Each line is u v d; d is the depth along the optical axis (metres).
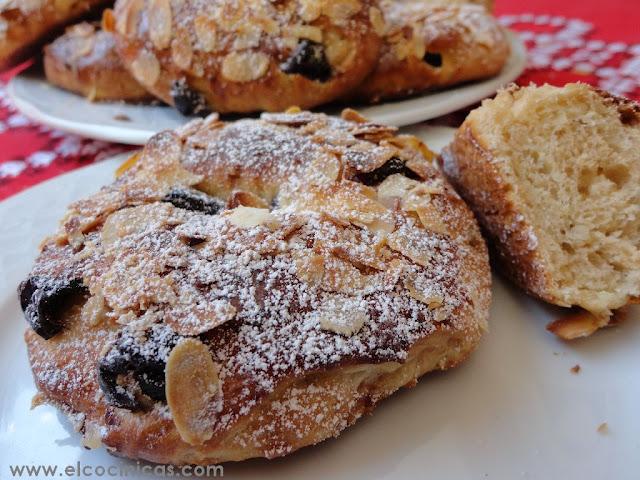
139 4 0.21
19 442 0.11
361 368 0.10
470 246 0.13
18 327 0.13
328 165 0.12
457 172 0.15
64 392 0.10
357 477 0.10
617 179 0.13
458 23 0.22
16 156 0.22
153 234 0.11
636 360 0.11
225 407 0.09
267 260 0.10
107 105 0.23
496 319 0.13
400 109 0.20
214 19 0.20
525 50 0.25
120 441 0.10
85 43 0.23
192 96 0.20
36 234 0.15
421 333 0.10
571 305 0.12
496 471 0.10
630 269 0.12
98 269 0.11
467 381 0.11
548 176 0.13
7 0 0.24
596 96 0.13
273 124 0.14
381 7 0.21
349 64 0.20
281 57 0.20
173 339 0.09
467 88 0.22
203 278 0.10
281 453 0.10
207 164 0.13
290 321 0.10
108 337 0.10
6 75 0.30
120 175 0.14
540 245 0.12
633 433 0.10
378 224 0.11
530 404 0.11
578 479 0.10
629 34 0.27
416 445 0.10
